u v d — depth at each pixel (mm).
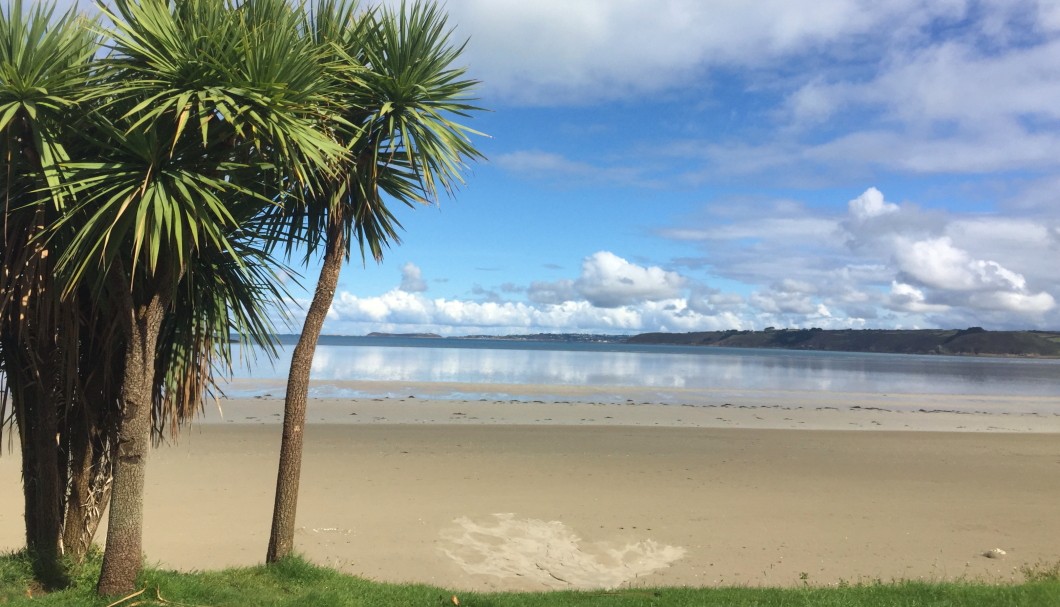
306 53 4566
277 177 5023
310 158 4602
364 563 8281
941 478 13953
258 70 4262
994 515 11250
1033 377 61281
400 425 18266
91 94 4172
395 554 8633
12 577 5223
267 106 4234
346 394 26297
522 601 6168
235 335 6703
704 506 11203
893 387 41750
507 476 12742
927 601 6109
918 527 10461
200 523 9500
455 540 9219
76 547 5820
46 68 4137
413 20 5547
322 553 8539
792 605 6102
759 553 9125
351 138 5590
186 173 4184
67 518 5805
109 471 5906
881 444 17828
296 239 5969
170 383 5676
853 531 10172
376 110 5590
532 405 24547
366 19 5637
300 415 6164
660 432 18516
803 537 9828
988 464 15602
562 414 22406
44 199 4199
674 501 11438
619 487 12227
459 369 46906
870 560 8969
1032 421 25500
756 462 14859
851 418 24297
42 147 4074
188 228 4438
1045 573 7809
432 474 12688
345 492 11281
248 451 13891
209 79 4199
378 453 14359
